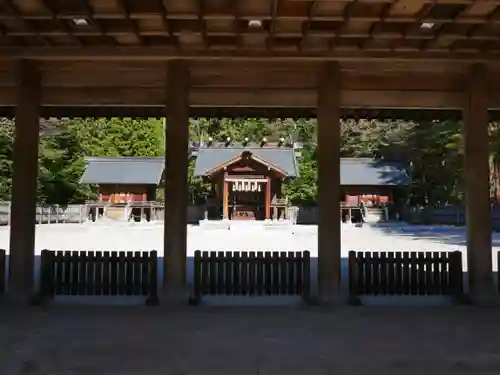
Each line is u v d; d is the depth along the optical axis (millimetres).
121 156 40062
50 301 6125
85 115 8070
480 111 6148
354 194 33438
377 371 3678
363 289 6539
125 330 4758
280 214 31188
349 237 19125
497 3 4332
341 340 4457
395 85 6676
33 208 6164
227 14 4711
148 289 6430
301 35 5227
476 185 6129
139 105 6898
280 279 6531
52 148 31516
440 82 6656
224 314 5418
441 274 6578
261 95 6660
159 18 4805
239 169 30922
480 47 5762
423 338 4523
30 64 6133
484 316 5340
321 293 5980
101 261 6512
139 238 18406
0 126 27719
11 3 4477
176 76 6004
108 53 5809
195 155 35812
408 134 31109
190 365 3795
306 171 34219
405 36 5293
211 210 31625
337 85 6070
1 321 5062
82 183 33562
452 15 4734
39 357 3957
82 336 4551
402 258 6609
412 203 31469
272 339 4484
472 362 3873
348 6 4562
